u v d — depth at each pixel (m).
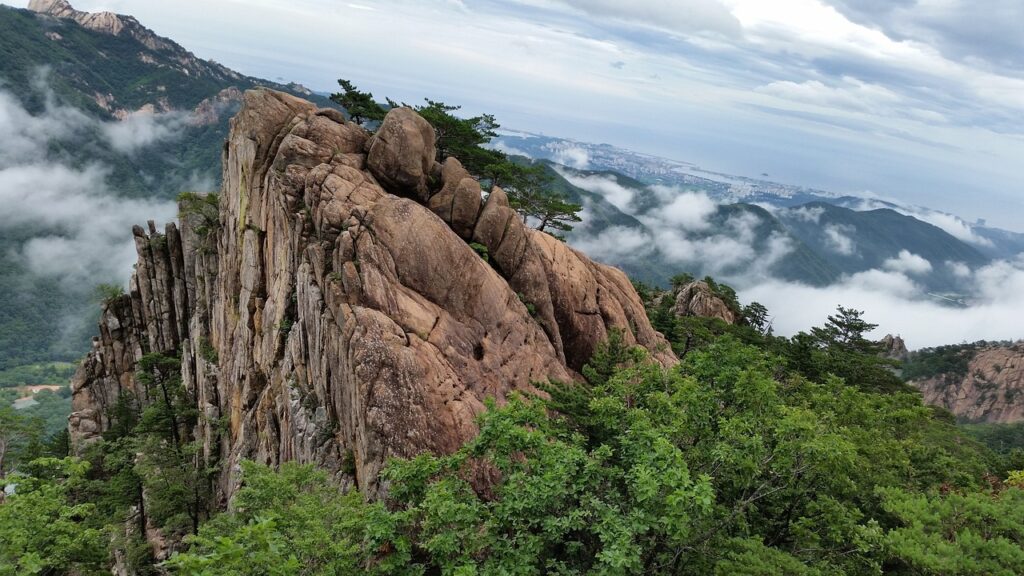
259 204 55.84
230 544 18.45
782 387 46.81
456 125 68.44
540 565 25.62
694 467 28.17
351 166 50.81
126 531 57.47
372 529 24.05
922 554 22.81
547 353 49.88
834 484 29.41
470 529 23.98
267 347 52.06
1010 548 22.14
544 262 57.12
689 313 105.44
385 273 42.75
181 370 80.56
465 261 45.94
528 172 75.94
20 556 24.72
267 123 55.91
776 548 26.16
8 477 27.64
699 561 25.69
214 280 72.81
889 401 48.72
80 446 78.12
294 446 43.28
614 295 64.19
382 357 37.91
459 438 37.38
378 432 35.91
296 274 48.28
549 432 31.20
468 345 43.53
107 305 87.25
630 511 23.59
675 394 30.78
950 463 40.62
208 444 61.84
